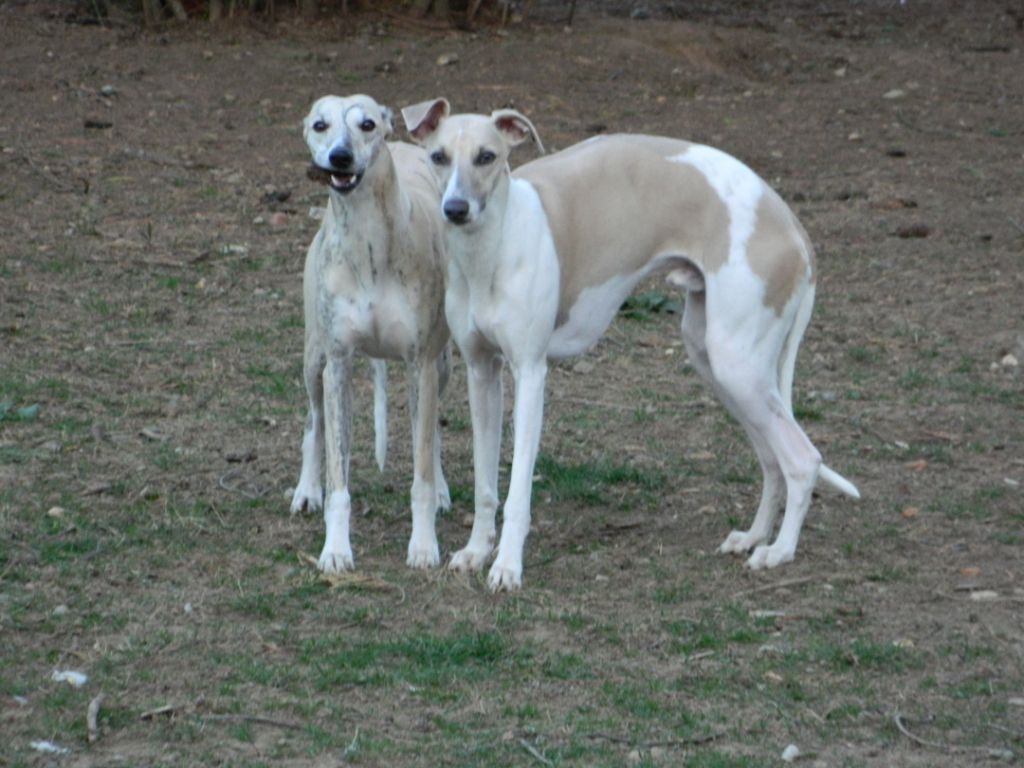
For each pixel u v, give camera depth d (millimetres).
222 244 17672
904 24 30172
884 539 10992
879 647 9086
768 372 10219
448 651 8844
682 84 25000
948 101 24938
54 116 21625
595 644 9125
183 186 19500
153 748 7680
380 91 23422
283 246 17797
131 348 14516
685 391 14266
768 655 9023
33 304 15469
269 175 20062
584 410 13703
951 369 15047
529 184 9805
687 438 13086
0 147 20203
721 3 31172
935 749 7949
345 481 10258
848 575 10242
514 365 9773
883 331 16109
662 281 17594
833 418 13695
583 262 9953
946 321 16422
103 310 15469
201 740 7777
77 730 7805
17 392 13117
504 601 9703
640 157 10164
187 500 11234
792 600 9883
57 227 17797
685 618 9523
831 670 8852
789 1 31812
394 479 11977
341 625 9281
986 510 11562
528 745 7816
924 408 13992
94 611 9281
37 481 11328
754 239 10031
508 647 9000
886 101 24797
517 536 9930
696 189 10109
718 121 23375
